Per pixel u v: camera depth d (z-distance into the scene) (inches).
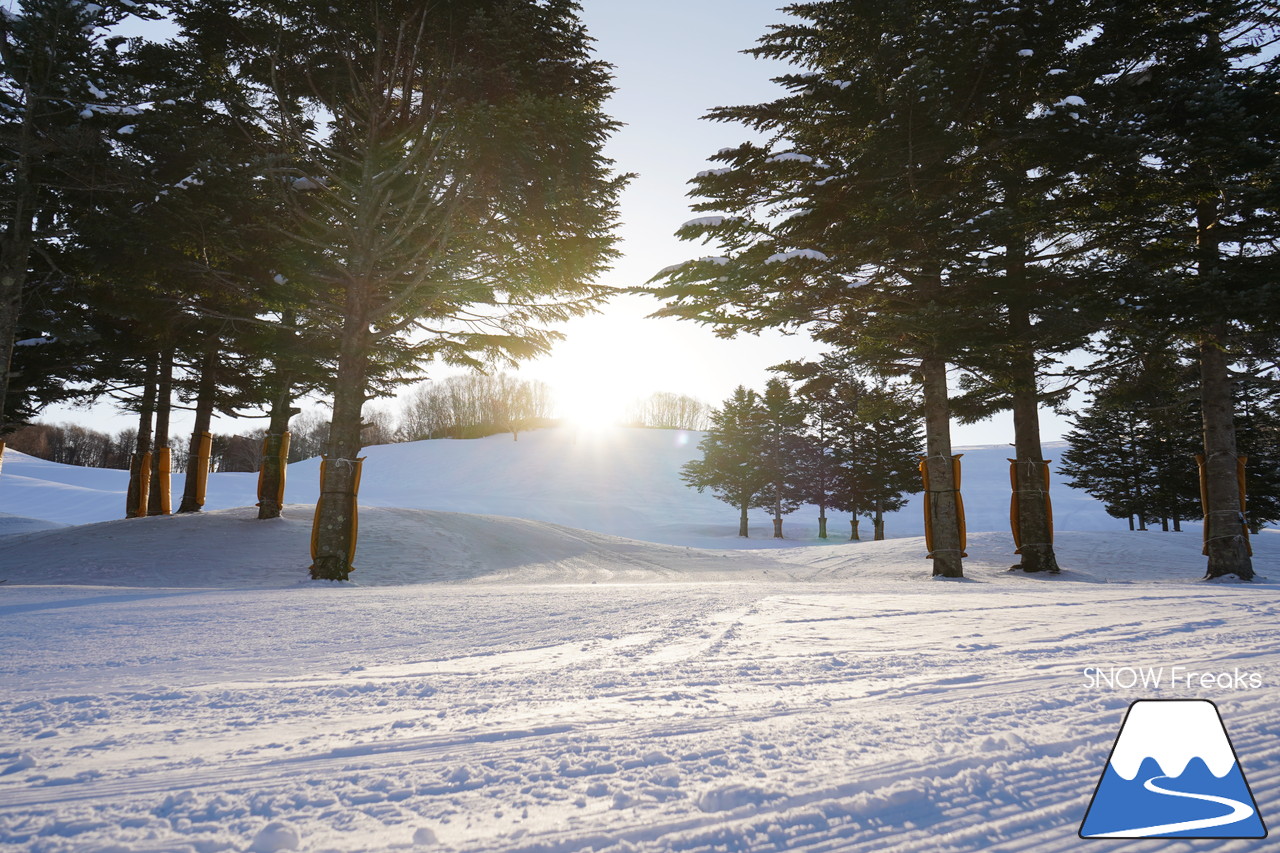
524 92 575.2
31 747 98.7
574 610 284.0
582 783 76.8
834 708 112.7
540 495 2827.3
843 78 706.2
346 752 92.9
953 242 627.2
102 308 696.4
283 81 665.0
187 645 207.3
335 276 700.0
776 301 690.8
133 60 650.2
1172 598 311.4
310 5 599.2
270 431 940.6
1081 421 1803.6
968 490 2997.0
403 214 673.6
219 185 582.9
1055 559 825.5
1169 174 658.8
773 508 2278.5
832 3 716.7
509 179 593.6
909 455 1972.2
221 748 96.5
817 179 677.9
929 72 605.3
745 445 2223.2
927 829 63.3
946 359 687.7
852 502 2107.5
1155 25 714.2
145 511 1003.9
